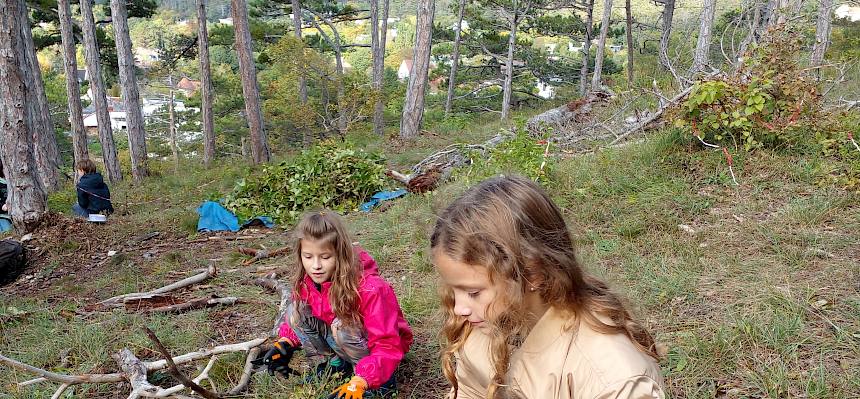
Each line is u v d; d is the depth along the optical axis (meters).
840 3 15.67
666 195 5.79
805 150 6.23
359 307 2.99
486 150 9.22
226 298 5.13
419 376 3.62
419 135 17.64
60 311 5.36
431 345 3.91
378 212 8.05
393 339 3.00
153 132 41.75
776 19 7.74
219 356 4.01
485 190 1.43
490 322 1.43
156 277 6.36
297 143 34.69
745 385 3.11
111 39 27.75
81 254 7.87
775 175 5.89
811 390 2.97
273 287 5.29
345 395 2.84
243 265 6.46
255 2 37.31
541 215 1.39
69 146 39.03
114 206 12.37
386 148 15.45
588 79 38.00
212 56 52.84
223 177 15.45
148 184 17.33
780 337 3.40
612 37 38.75
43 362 4.25
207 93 24.81
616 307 1.46
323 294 3.10
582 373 1.39
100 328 4.65
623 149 7.36
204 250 7.41
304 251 2.96
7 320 5.25
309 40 36.06
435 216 1.49
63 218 8.94
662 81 11.95
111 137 20.98
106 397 3.74
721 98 6.50
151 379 3.80
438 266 1.43
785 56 6.54
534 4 33.41
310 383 3.29
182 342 4.38
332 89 29.84
